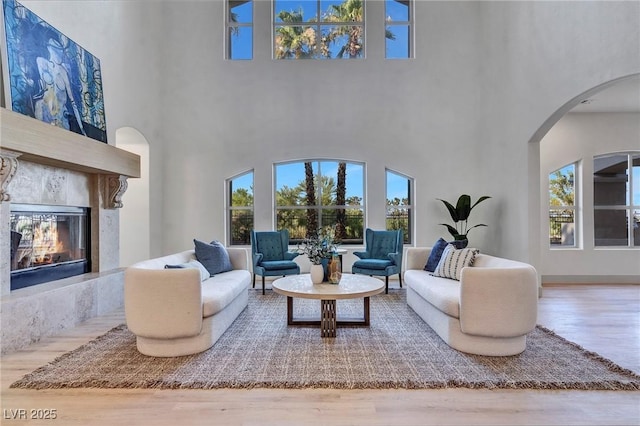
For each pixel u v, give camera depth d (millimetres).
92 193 4477
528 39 4914
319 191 6543
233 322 3752
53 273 3867
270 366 2654
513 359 2783
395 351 2951
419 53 6379
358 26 6590
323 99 6414
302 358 2805
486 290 2812
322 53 6609
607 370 2582
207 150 6367
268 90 6402
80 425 1948
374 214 6395
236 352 2928
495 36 5789
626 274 5906
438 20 6371
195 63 6367
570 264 5945
